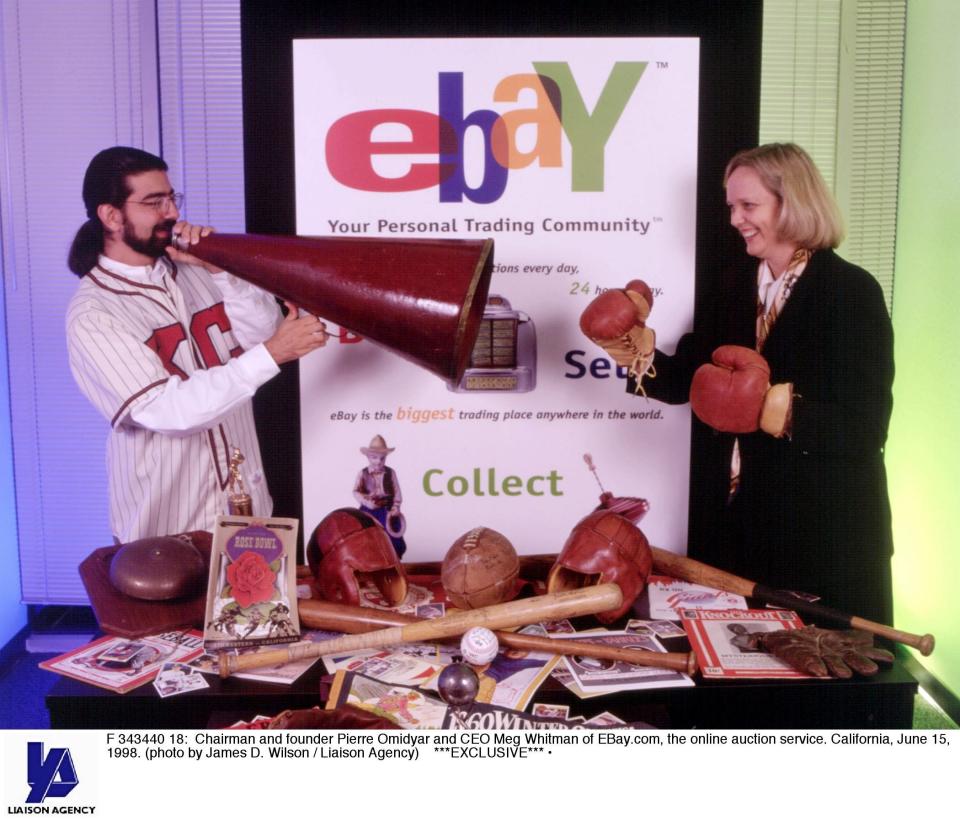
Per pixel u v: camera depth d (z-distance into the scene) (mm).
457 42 1669
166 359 1848
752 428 1671
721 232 1730
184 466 1844
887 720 1389
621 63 1677
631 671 1395
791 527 1816
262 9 1657
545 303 1740
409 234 1721
